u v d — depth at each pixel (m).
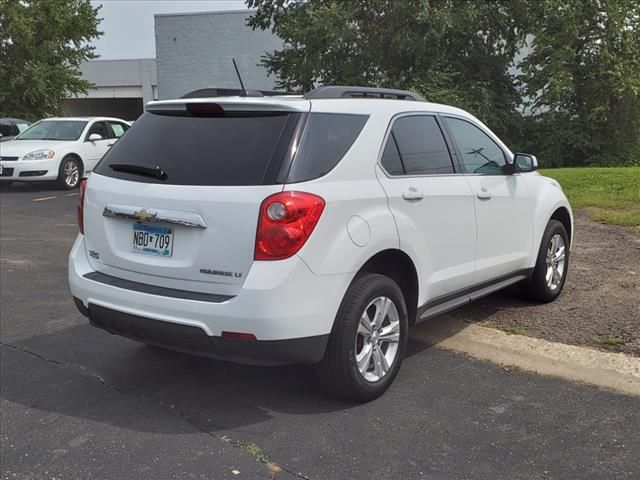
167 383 4.31
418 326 5.36
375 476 3.16
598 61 25.58
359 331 3.83
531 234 5.52
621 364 4.45
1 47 29.36
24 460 3.34
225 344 3.50
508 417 3.75
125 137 4.21
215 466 3.27
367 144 3.97
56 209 12.29
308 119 3.73
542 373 4.38
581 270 6.95
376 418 3.76
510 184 5.25
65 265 7.68
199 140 3.84
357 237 3.70
